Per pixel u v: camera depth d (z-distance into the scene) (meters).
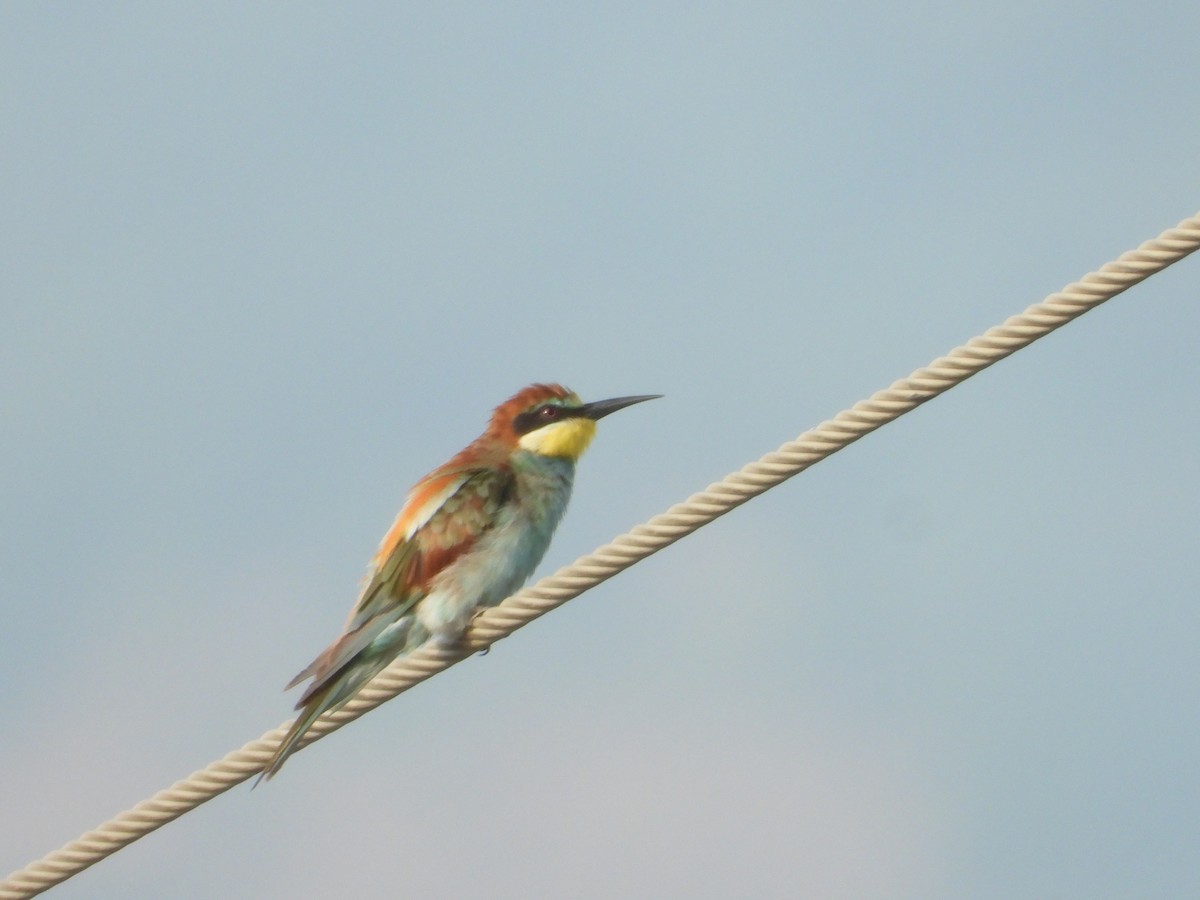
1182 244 8.84
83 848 10.12
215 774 10.23
